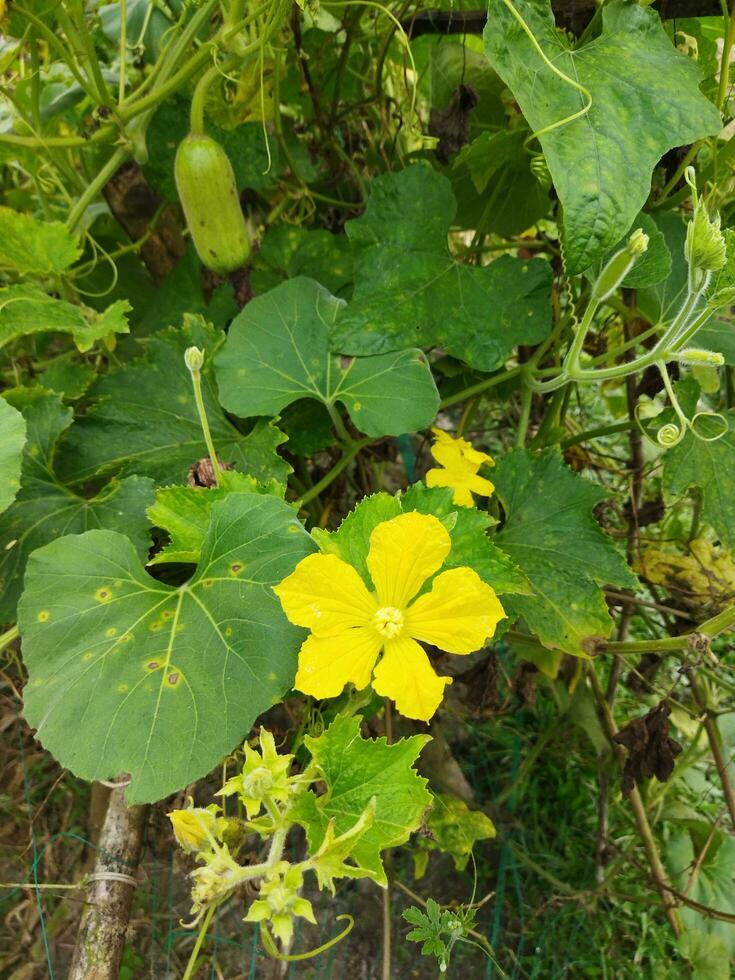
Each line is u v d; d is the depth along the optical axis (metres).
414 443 0.65
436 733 0.57
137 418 0.43
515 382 0.56
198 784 0.55
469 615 0.28
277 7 0.44
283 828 0.27
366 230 0.45
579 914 0.62
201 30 0.52
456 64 0.52
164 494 0.35
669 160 0.49
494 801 0.66
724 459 0.42
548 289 0.45
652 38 0.37
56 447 0.42
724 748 0.65
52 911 0.61
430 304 0.44
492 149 0.49
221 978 0.52
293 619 0.28
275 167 0.54
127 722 0.29
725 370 0.56
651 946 0.61
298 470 0.53
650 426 0.45
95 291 0.62
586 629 0.40
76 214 0.49
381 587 0.28
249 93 0.54
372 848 0.28
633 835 0.66
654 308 0.50
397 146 0.60
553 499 0.43
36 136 0.49
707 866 0.61
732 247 0.33
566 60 0.35
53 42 0.46
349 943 0.60
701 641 0.37
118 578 0.33
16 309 0.43
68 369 0.44
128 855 0.42
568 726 0.70
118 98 0.52
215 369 0.43
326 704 0.43
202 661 0.30
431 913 0.39
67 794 0.66
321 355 0.43
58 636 0.31
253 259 0.52
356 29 0.54
